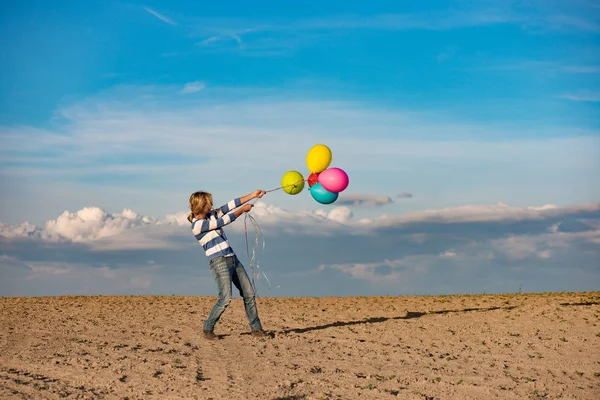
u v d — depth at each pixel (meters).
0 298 15.65
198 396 6.11
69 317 12.10
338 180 9.38
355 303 14.55
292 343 9.20
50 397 5.96
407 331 10.39
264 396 6.14
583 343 9.19
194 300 15.21
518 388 6.68
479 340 9.56
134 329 10.54
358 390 6.44
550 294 15.62
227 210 9.56
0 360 7.59
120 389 6.32
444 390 6.56
